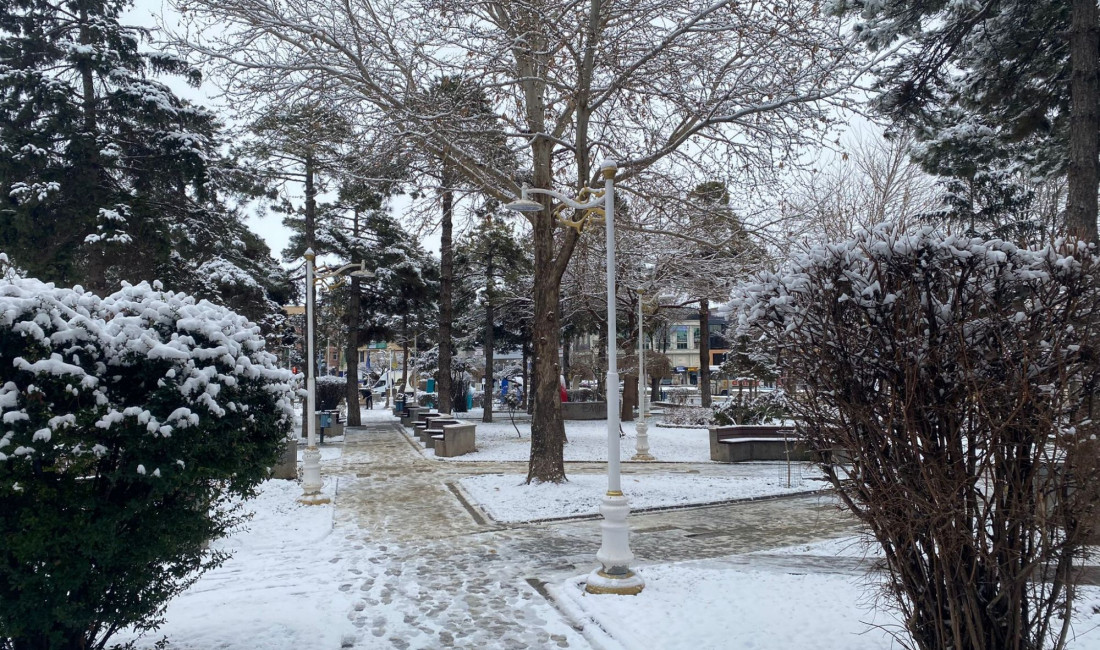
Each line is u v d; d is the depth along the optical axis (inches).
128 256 791.1
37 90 731.4
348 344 1358.3
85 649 197.3
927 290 167.2
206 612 280.8
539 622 273.4
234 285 1032.2
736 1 501.4
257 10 538.9
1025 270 162.6
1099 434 153.5
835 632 239.5
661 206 626.8
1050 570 172.1
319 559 376.8
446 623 272.1
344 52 549.0
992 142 581.9
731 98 543.2
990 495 169.0
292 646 240.4
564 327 1387.8
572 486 584.1
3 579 175.2
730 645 232.1
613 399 316.5
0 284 178.2
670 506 523.5
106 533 178.2
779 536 422.3
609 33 547.5
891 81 533.0
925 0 522.9
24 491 173.8
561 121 591.2
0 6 777.6
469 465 784.9
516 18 519.5
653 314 1255.5
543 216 592.7
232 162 958.4
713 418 1128.2
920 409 165.0
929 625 176.4
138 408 179.2
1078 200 458.9
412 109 559.8
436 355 1899.6
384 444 1018.1
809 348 181.2
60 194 755.4
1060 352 155.4
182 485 190.2
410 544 413.1
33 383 174.6
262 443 213.8
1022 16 542.6
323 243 1214.3
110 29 785.6
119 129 820.0
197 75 817.5
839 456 184.7
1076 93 466.3
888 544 177.5
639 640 241.0
